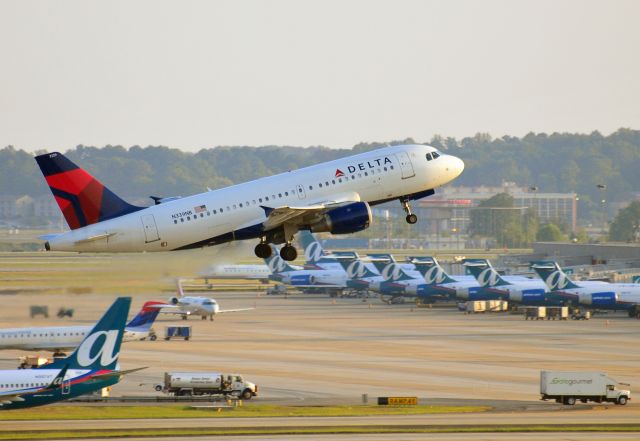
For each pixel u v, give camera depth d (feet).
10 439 651.25
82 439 652.07
